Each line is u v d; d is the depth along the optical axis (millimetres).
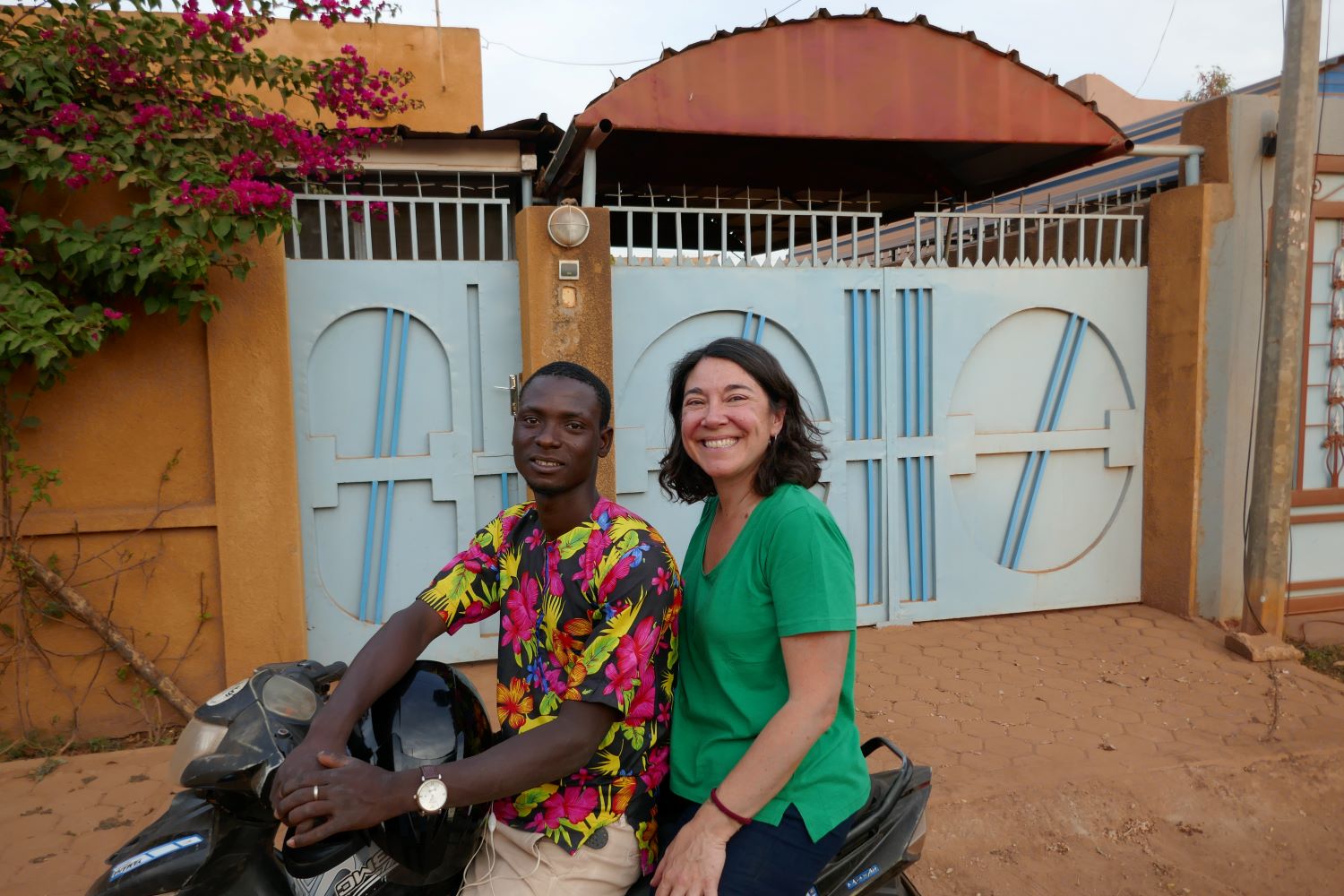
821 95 4449
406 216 5559
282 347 4113
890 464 5238
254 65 3990
